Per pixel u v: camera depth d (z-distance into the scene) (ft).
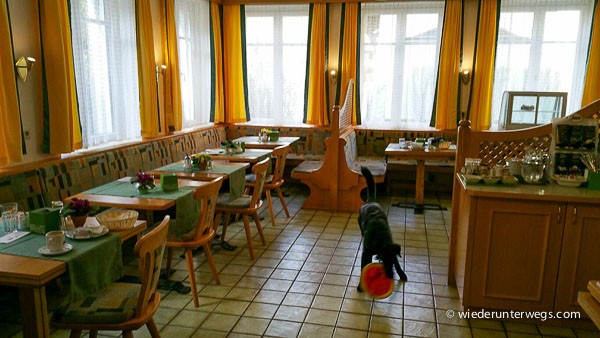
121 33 15.58
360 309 9.75
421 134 21.30
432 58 21.09
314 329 8.93
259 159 15.42
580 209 8.39
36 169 11.50
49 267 6.06
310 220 16.30
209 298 10.21
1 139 10.69
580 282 8.66
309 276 11.43
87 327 6.59
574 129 9.45
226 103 23.21
